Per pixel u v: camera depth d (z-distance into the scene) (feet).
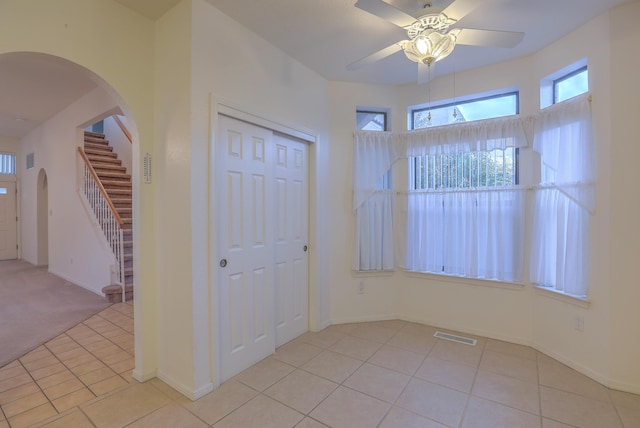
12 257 24.16
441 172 11.09
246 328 8.41
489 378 7.91
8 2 5.93
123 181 18.97
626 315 7.36
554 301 8.95
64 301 14.03
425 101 11.50
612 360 7.49
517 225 9.80
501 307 10.18
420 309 11.65
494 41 6.70
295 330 10.39
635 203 7.23
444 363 8.66
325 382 7.73
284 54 9.47
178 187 7.25
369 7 5.94
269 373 8.15
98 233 15.30
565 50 8.62
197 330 7.08
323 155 11.20
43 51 6.28
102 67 7.06
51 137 18.69
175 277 7.38
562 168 8.46
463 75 10.78
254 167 8.66
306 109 10.39
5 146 23.08
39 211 21.47
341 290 11.67
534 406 6.80
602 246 7.66
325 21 7.94
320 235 11.05
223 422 6.30
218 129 7.61
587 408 6.72
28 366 8.48
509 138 9.78
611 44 7.47
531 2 7.19
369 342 10.00
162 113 7.66
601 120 7.68
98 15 7.01
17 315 12.28
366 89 11.82
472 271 10.42
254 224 8.66
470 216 10.50
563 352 8.65
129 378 7.89
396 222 11.98
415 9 6.78
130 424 6.23
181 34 7.18
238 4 7.30
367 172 11.60
